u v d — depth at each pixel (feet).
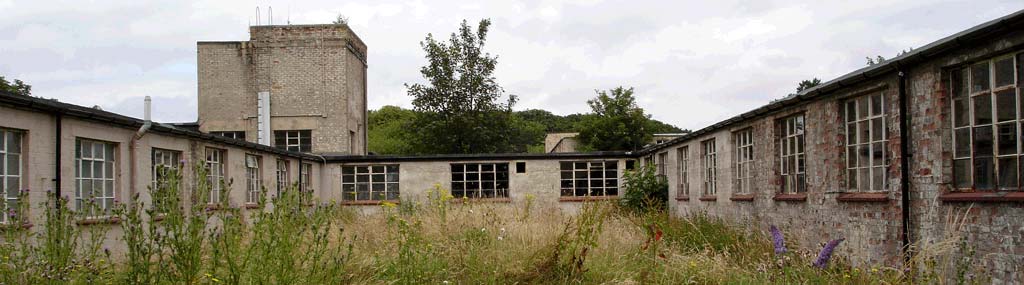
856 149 36.78
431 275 29.76
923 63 30.12
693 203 66.59
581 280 30.04
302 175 81.20
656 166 80.02
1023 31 24.31
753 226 48.47
